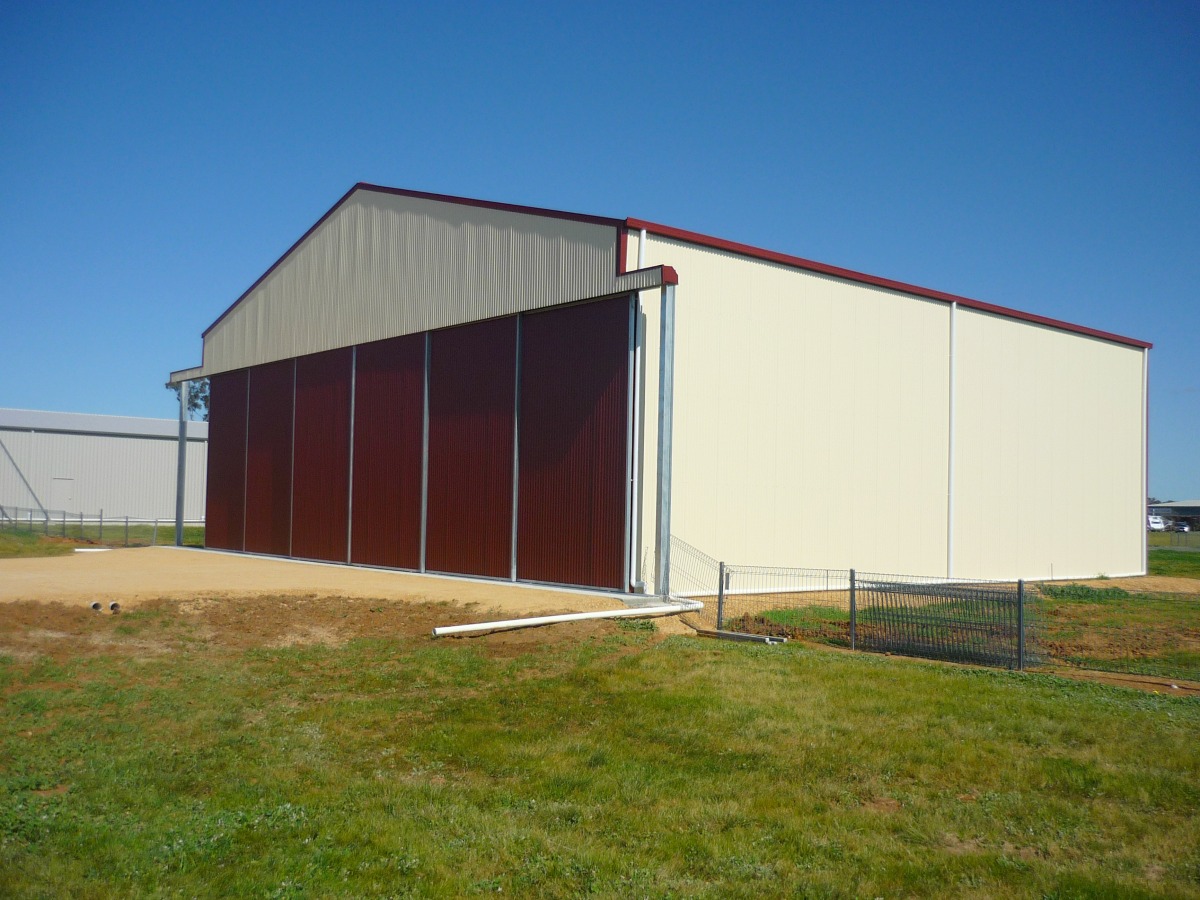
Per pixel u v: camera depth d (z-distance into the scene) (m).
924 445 25.55
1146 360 34.09
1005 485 28.11
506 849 6.77
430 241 24.05
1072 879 6.13
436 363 23.58
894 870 6.36
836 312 23.42
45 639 13.30
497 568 21.36
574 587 19.59
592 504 19.39
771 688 11.39
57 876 6.17
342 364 26.81
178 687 11.59
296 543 27.98
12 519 46.12
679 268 20.12
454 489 22.69
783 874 6.35
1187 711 10.11
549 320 20.72
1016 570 28.33
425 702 11.16
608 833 7.13
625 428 18.89
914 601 19.34
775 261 22.02
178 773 8.48
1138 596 22.50
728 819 7.36
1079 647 14.90
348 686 11.88
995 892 6.00
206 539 32.62
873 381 24.25
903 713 10.21
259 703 11.03
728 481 20.77
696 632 15.87
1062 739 9.18
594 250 19.58
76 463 49.91
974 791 7.91
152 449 52.09
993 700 10.65
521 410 21.19
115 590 17.05
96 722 10.01
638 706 10.77
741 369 21.17
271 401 29.83
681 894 6.04
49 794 7.91
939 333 26.22
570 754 9.13
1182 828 7.00
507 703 11.05
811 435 22.59
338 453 26.66
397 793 8.01
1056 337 30.28
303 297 28.64
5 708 10.37
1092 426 31.56
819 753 8.92
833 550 22.94
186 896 5.97
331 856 6.63
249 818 7.34
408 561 23.84
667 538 18.31
